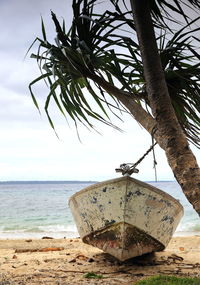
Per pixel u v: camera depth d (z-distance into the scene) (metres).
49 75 4.85
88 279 4.46
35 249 7.54
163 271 4.94
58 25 4.47
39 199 42.47
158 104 4.02
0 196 49.72
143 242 5.27
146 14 4.17
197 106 4.75
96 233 5.37
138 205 5.04
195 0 4.32
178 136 3.89
